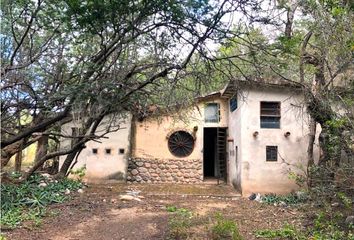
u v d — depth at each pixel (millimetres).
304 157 11430
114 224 7148
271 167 11375
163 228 6957
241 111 11539
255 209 9109
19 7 5707
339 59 6867
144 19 5168
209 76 6461
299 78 8836
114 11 4715
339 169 6738
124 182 13430
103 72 5926
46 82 6398
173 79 6504
